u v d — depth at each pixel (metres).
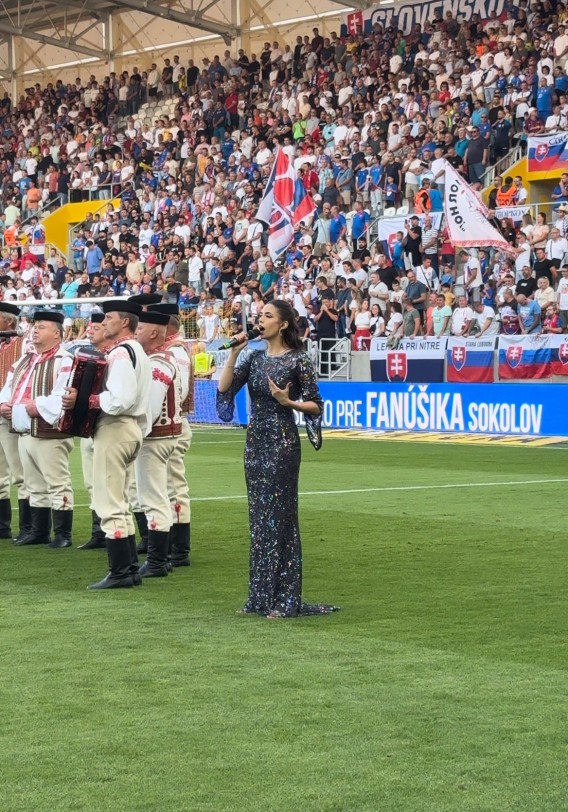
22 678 7.19
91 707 6.58
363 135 34.97
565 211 28.09
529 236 28.27
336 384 28.38
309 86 38.94
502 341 26.52
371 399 27.70
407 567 10.90
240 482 18.34
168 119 42.88
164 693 6.84
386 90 35.72
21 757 5.78
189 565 11.34
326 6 42.53
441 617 8.79
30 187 46.81
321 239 32.56
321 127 36.94
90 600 9.66
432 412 26.56
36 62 52.59
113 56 49.75
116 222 40.50
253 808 5.13
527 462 20.67
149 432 10.61
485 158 31.55
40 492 12.88
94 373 10.08
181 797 5.26
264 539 8.98
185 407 11.41
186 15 43.94
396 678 7.11
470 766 5.61
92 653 7.82
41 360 12.58
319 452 22.95
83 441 12.71
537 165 30.88
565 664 7.40
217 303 31.25
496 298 27.88
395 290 29.31
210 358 31.05
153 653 7.80
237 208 35.53
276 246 30.73
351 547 12.06
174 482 11.29
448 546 12.06
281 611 8.91
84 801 5.22
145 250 37.84
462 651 7.74
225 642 8.09
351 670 7.30
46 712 6.50
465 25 35.19
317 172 34.97
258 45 44.81
